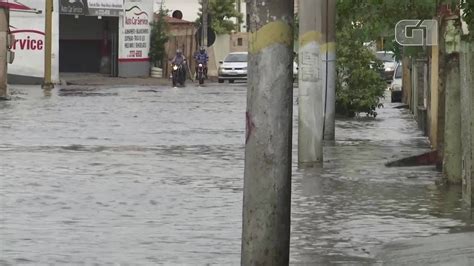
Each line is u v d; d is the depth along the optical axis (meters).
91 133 45.62
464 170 26.11
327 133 42.12
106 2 111.00
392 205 25.66
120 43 114.25
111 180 29.97
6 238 20.94
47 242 20.58
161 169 32.81
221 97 77.75
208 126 50.44
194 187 28.73
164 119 54.59
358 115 59.59
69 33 116.38
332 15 40.94
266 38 15.45
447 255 19.11
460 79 27.50
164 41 118.44
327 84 41.62
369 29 30.80
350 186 29.09
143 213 24.27
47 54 87.75
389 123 54.38
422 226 22.62
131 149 38.97
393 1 23.33
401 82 77.31
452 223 23.02
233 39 137.12
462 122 26.06
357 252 19.83
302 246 20.39
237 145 41.00
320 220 23.41
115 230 21.98
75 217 23.59
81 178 30.34
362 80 57.84
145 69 117.75
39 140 41.97
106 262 18.77
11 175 30.80
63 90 86.06
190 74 120.44
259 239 15.70
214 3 136.12
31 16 97.38
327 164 34.41
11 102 67.19
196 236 21.36
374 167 33.66
